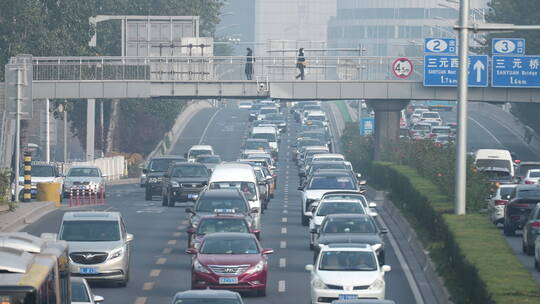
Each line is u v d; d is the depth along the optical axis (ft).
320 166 572.92
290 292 266.98
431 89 622.54
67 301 157.69
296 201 553.23
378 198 543.80
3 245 144.36
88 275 267.59
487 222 305.53
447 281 258.37
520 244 357.41
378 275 242.78
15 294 120.37
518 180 524.11
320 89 632.38
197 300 189.47
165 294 262.67
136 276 291.17
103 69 648.38
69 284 161.07
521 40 572.92
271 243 362.33
